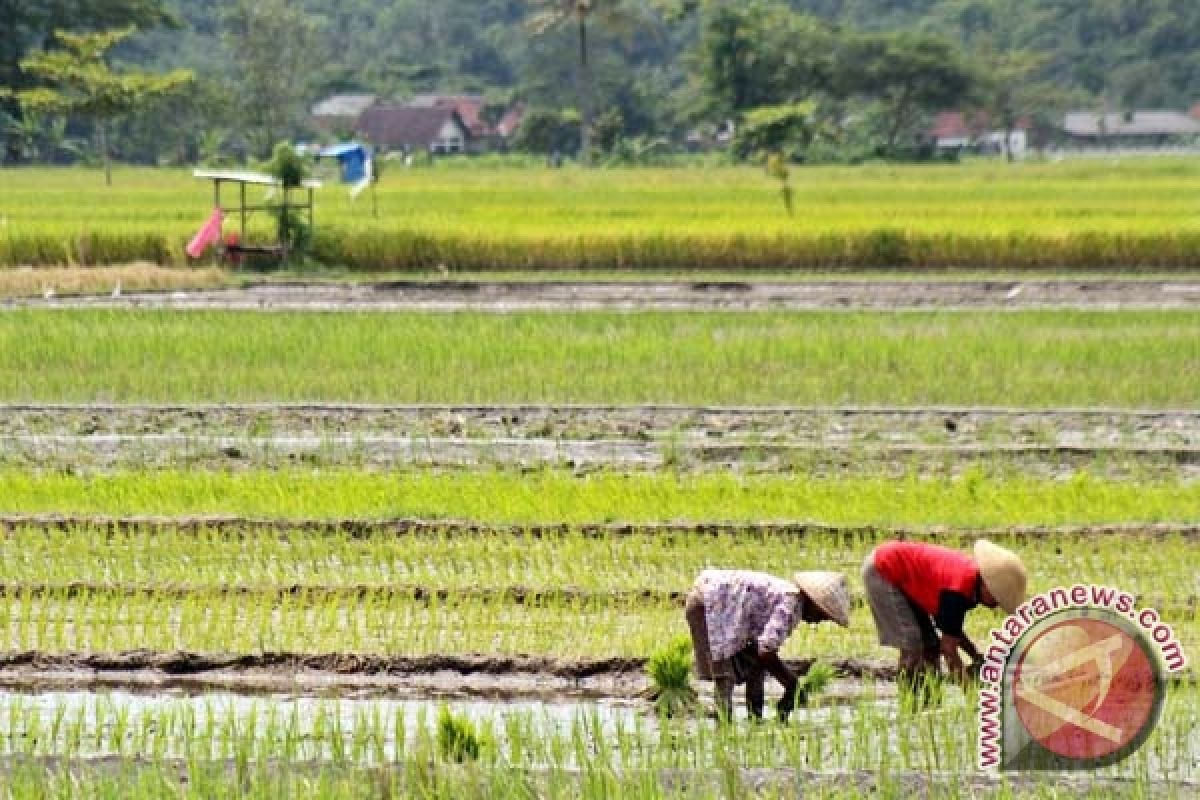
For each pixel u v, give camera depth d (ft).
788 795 115.14
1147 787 116.37
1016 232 460.55
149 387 266.98
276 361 285.43
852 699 139.44
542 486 201.36
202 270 434.71
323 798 113.09
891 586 131.54
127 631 156.35
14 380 271.08
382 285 414.41
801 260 463.42
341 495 196.34
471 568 173.27
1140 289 407.64
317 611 161.89
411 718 136.15
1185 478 216.33
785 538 182.50
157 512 191.62
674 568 173.37
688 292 404.77
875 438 237.66
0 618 159.94
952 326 321.73
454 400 260.42
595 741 125.80
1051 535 182.19
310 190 459.32
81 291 397.80
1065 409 253.24
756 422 246.68
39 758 120.88
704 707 137.18
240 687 145.59
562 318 331.57
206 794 114.52
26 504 195.11
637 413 251.39
